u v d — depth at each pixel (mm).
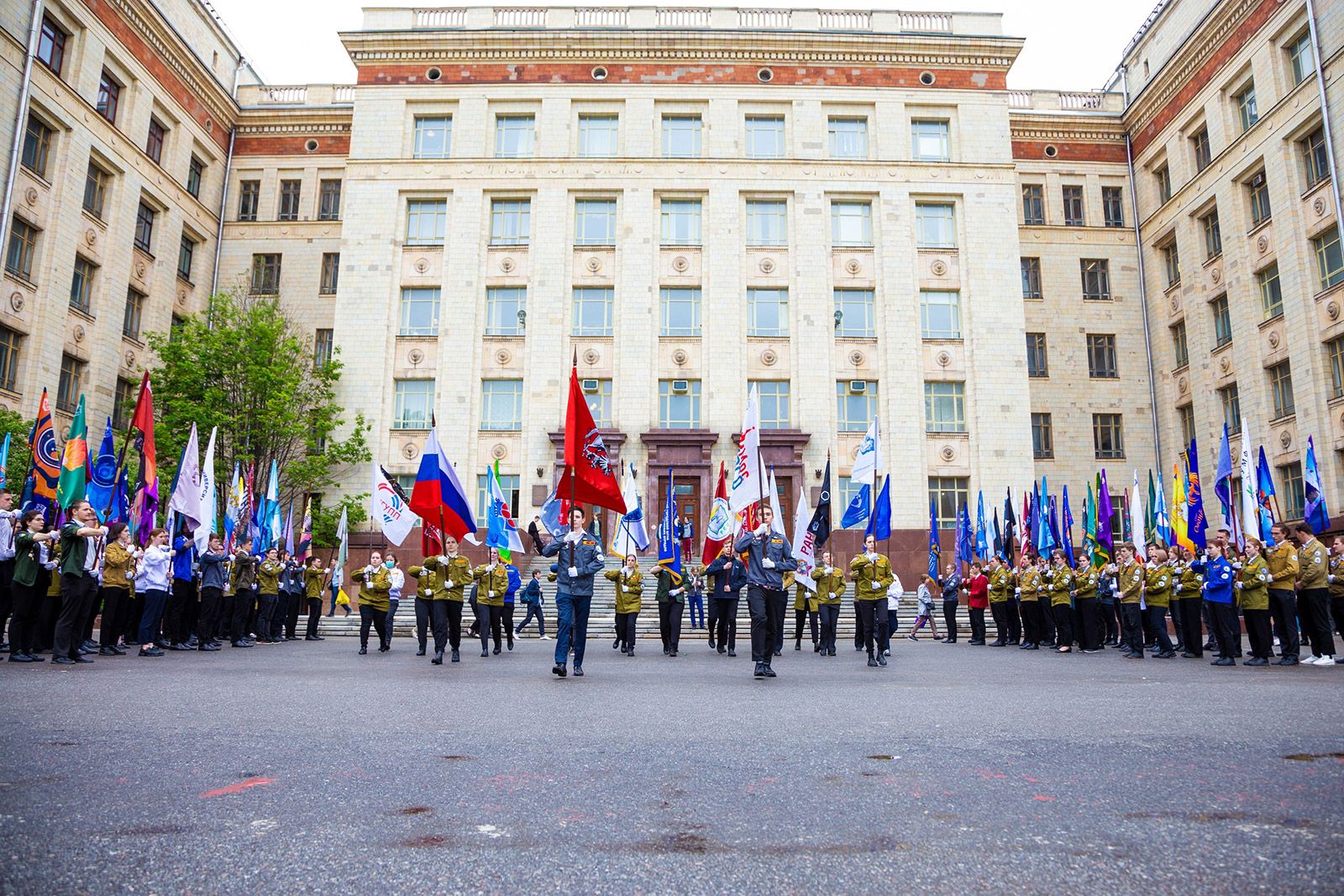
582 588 11414
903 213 36000
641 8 37469
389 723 7078
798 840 3854
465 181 36062
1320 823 4016
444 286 35469
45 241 29000
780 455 33719
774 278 35562
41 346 28656
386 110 36688
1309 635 14992
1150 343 38594
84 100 30297
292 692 9219
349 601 29156
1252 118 32562
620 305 35156
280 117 39312
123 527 14133
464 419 34375
